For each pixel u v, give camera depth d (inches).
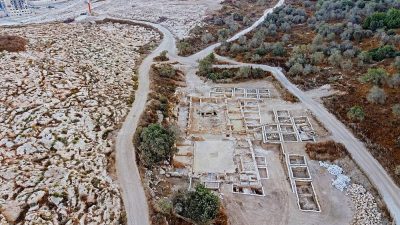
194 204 1417.3
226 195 1630.2
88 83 2234.3
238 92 2427.4
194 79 2576.3
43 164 1550.2
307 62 2652.6
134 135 1806.1
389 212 1513.3
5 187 1408.7
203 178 1711.4
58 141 1680.6
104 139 1782.7
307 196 1654.8
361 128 1951.3
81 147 1681.8
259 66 2701.8
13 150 1592.0
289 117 2143.2
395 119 1952.5
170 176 1708.9
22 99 1936.5
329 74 2511.1
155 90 2294.5
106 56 2677.2
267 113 2203.5
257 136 2014.0
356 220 1514.5
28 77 2138.3
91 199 1446.9
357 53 2672.2
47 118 1818.4
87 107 1980.8
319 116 2116.1
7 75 2127.2
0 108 1845.5
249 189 1685.5
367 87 2282.2
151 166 1685.5
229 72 2610.7
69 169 1546.5
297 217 1526.8
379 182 1649.9
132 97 2166.6
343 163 1802.4
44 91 2037.4
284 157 1855.3
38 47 2598.4
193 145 1929.1
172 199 1509.6
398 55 2541.8
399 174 1649.9
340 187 1672.0
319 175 1744.6
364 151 1829.5
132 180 1566.2
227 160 1833.2
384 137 1860.2
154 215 1416.1
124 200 1475.1
